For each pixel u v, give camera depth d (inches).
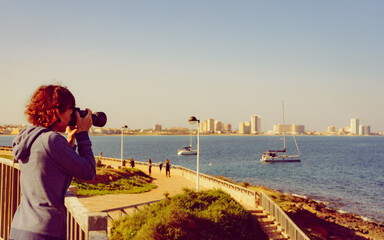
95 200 909.2
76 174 70.0
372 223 1358.3
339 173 3006.9
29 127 71.9
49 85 75.2
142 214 645.3
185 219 592.7
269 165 3654.0
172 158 4596.5
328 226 1211.2
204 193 789.2
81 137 77.8
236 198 1011.3
